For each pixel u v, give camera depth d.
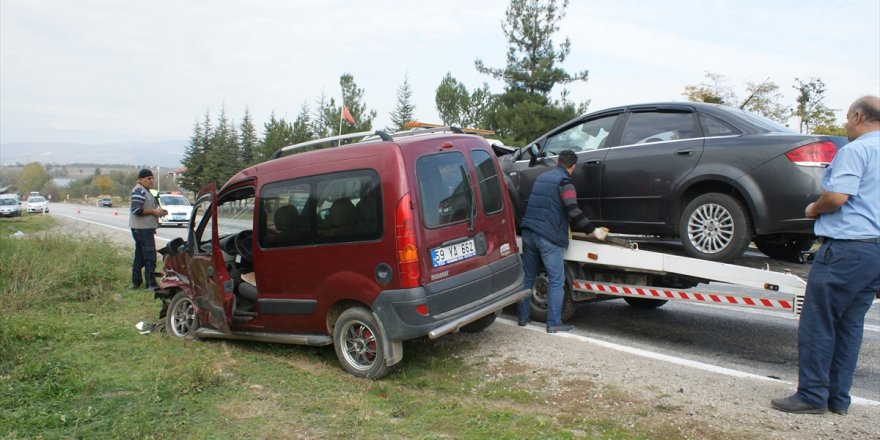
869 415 4.23
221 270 6.03
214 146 63.66
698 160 5.73
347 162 5.28
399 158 4.98
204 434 4.02
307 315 5.58
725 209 5.50
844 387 4.23
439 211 5.18
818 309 4.18
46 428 4.06
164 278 6.91
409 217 4.90
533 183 7.30
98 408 4.41
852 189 3.96
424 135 5.48
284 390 4.88
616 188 6.39
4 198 38.84
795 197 5.09
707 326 7.00
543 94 27.52
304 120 47.97
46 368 5.15
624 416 4.23
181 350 6.04
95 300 8.19
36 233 14.67
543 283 6.90
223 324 6.05
